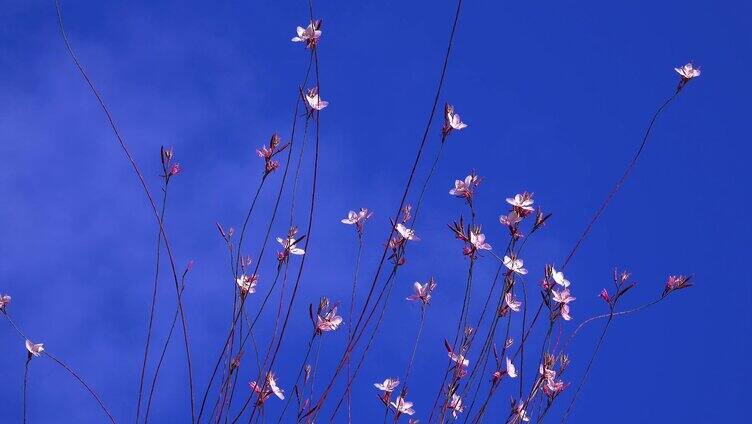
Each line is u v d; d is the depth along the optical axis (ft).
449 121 7.13
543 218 7.12
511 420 7.07
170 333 7.09
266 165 7.16
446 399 7.05
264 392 7.01
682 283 7.21
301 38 7.20
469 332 7.14
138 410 7.05
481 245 7.13
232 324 7.04
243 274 7.11
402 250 7.16
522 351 7.08
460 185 7.17
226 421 6.97
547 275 7.16
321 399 6.98
